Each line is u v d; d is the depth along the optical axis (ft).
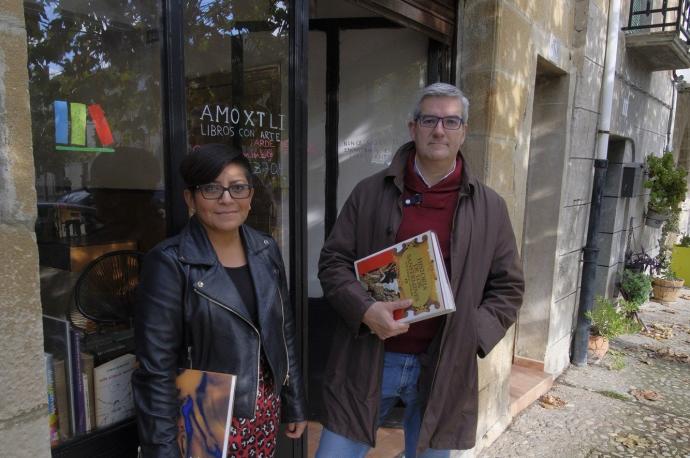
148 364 4.25
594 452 10.66
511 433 11.40
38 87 4.84
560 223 13.80
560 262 14.20
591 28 13.60
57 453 4.68
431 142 5.69
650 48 17.40
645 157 22.11
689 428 11.73
